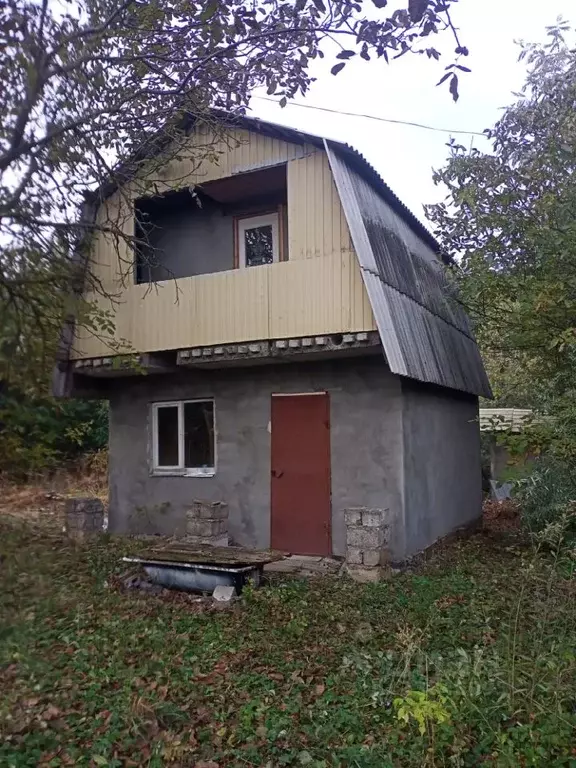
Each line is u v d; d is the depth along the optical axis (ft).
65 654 17.69
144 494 36.45
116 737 13.46
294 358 30.25
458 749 11.46
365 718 14.20
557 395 24.32
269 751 13.11
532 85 31.14
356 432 29.99
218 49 20.03
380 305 26.84
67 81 13.64
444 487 35.88
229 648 18.62
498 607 21.50
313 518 30.76
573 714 12.54
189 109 22.68
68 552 8.57
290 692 15.80
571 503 19.77
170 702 15.05
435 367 31.96
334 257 27.78
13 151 10.71
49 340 8.87
